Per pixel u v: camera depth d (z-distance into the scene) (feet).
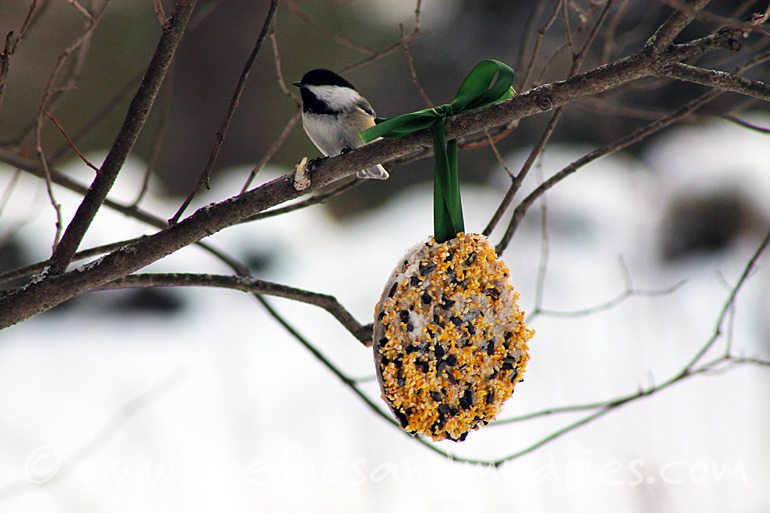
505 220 46.62
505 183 50.85
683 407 31.30
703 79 13.25
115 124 59.82
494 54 63.77
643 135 18.94
